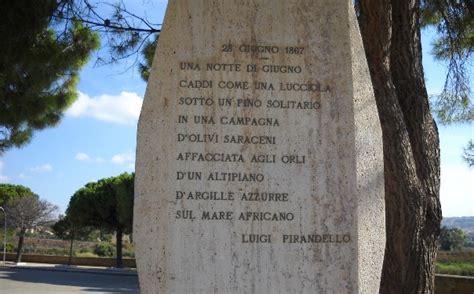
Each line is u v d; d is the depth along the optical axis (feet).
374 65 18.24
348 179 12.44
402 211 17.66
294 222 12.21
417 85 19.69
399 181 17.72
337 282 12.10
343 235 12.25
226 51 12.67
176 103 12.42
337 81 12.75
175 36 12.64
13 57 25.16
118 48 24.90
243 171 12.29
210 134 12.37
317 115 12.60
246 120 12.46
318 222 12.25
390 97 18.13
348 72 12.78
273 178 12.32
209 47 12.66
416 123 19.27
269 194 12.26
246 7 12.85
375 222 12.48
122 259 106.73
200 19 12.73
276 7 12.90
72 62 27.96
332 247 12.21
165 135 12.32
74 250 142.41
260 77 12.62
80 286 67.67
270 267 12.05
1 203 140.77
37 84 28.96
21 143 39.78
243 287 11.96
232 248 12.06
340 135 12.57
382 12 18.08
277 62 12.71
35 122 34.96
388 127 17.92
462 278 38.42
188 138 12.34
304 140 12.49
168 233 12.05
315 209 12.29
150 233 12.06
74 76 32.96
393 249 17.71
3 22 22.65
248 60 12.66
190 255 12.01
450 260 60.54
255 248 12.09
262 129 12.46
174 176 12.21
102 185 102.99
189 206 12.14
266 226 12.16
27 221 120.47
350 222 12.30
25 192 147.54
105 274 89.51
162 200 12.14
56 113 35.27
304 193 12.32
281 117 12.52
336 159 12.49
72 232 114.73
